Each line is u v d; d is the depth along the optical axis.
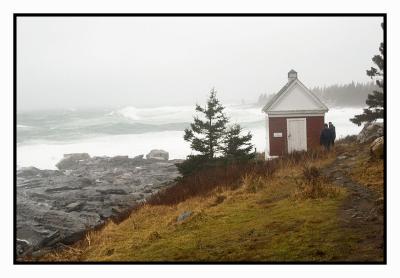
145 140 78.50
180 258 9.14
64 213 19.12
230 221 11.34
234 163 20.22
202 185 17.62
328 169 16.14
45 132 91.81
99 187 28.61
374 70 25.12
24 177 39.59
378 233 8.41
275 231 9.62
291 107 26.72
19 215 18.30
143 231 13.36
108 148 74.00
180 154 62.31
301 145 26.67
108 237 13.46
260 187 14.84
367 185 12.32
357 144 21.77
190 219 12.20
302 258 7.92
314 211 10.54
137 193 27.31
